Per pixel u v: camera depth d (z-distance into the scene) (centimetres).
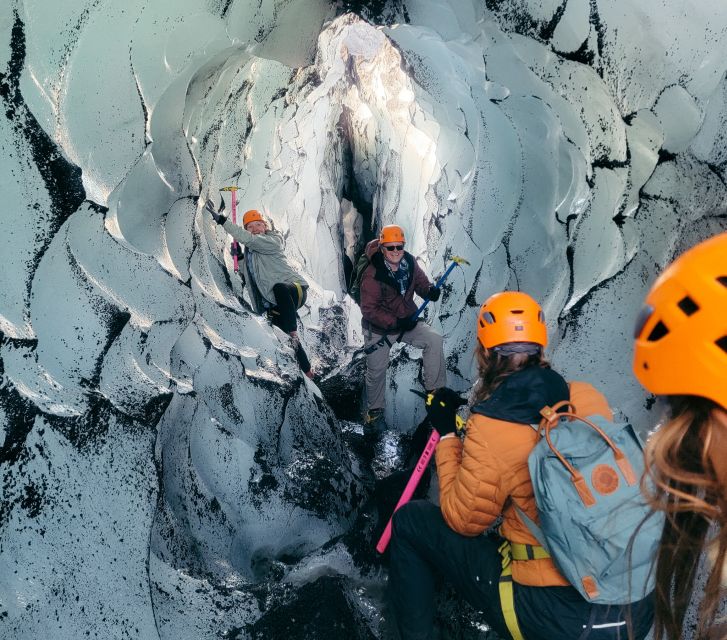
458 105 488
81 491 214
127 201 266
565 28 343
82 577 209
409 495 265
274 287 491
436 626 261
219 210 532
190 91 323
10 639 190
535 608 183
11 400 196
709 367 68
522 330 202
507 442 184
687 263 72
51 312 218
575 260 373
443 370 435
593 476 160
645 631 169
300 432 370
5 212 206
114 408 231
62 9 218
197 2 277
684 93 288
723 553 69
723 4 262
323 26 419
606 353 329
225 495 303
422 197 647
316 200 795
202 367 319
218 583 271
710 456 70
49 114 218
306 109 696
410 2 434
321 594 278
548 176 407
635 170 323
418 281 432
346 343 740
